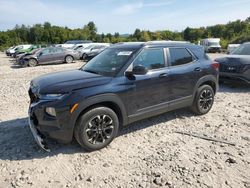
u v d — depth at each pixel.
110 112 4.06
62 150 4.08
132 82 4.27
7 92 8.40
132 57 4.40
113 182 3.26
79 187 3.17
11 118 5.62
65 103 3.66
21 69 16.48
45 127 3.75
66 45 32.31
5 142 4.39
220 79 8.61
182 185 3.15
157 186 3.15
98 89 3.90
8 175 3.43
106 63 4.62
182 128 4.96
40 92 3.84
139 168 3.56
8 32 87.62
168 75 4.78
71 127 3.75
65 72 4.71
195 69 5.28
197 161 3.70
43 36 86.12
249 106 6.41
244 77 7.95
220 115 5.70
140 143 4.33
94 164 3.69
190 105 5.44
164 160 3.75
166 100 4.87
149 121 5.32
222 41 46.25
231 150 4.02
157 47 4.79
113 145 4.25
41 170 3.54
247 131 4.77
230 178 3.27
